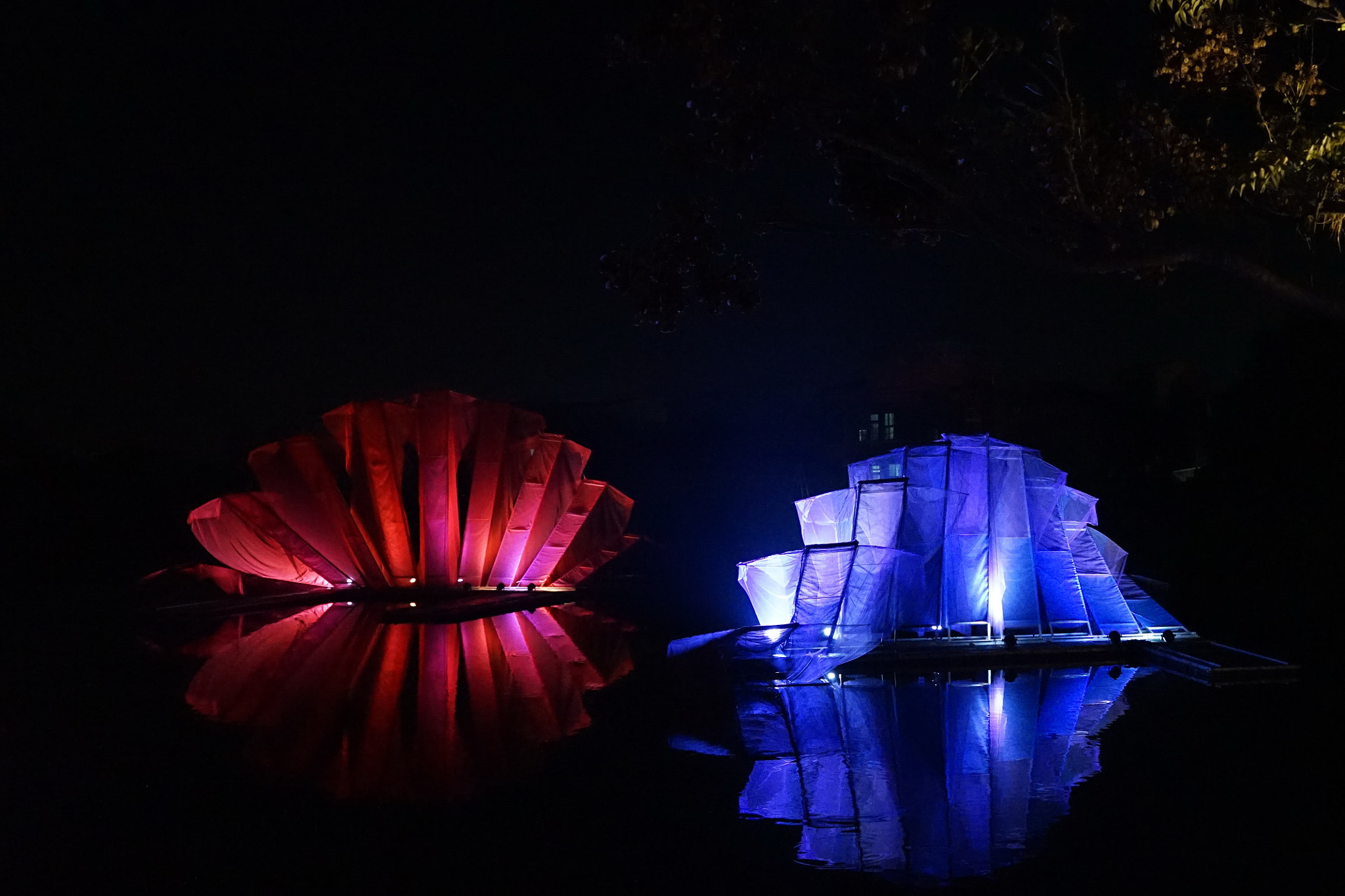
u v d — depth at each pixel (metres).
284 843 6.09
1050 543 14.20
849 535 15.36
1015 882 5.20
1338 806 6.36
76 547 29.19
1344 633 13.53
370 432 23.47
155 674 12.62
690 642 14.32
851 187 6.74
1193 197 5.89
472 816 6.54
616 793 7.01
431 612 19.39
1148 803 6.50
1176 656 11.96
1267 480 19.55
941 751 8.03
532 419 24.47
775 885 5.23
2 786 7.46
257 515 23.44
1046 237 6.07
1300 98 5.61
